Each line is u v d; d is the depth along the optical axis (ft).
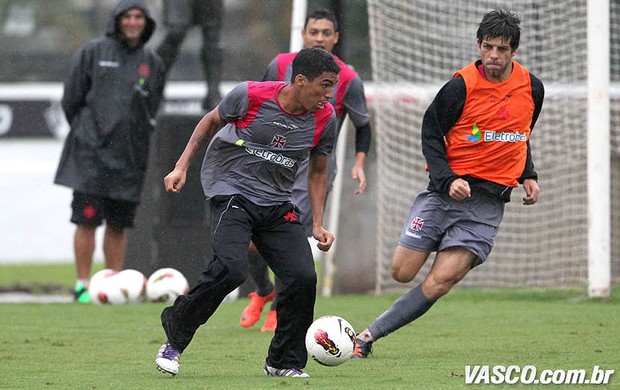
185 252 136.15
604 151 121.08
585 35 134.62
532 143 140.15
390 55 147.33
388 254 145.48
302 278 67.31
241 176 69.15
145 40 129.49
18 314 113.70
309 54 66.80
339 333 69.05
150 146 136.15
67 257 218.38
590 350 81.66
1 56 245.24
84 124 128.26
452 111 76.95
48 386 65.57
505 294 132.46
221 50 144.05
